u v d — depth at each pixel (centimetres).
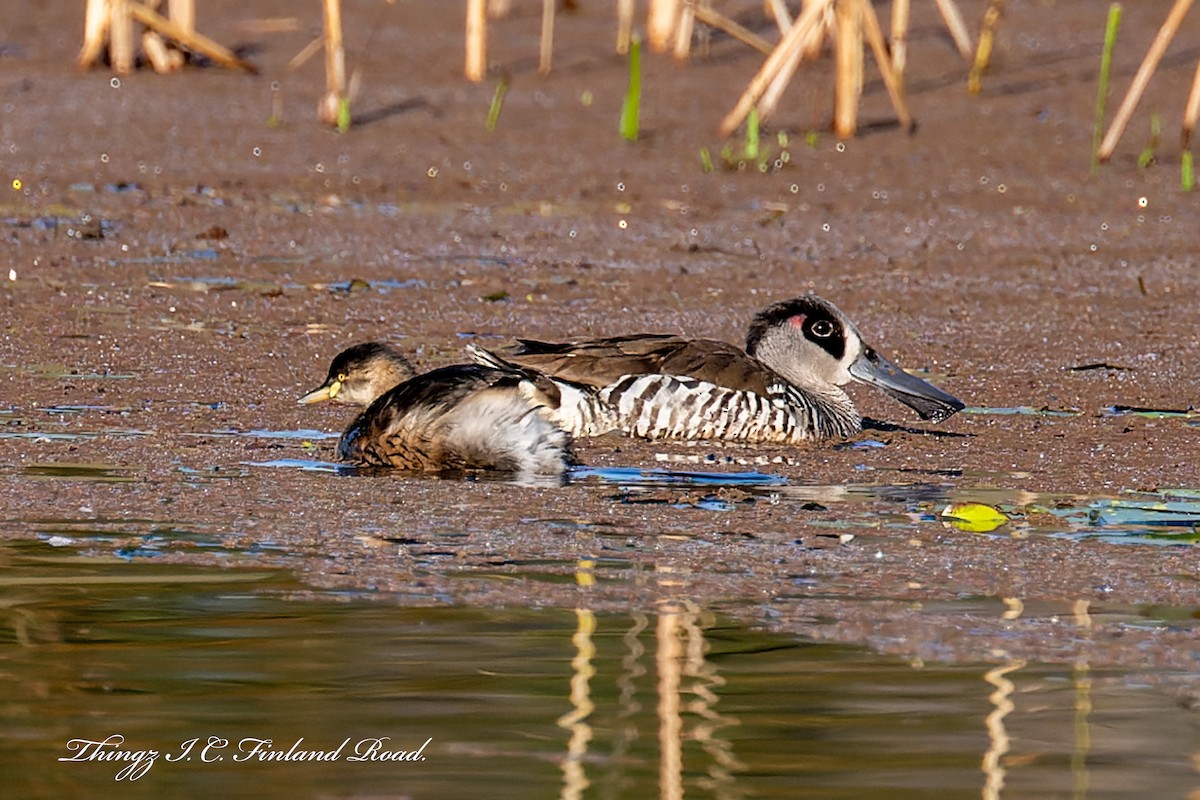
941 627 877
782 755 713
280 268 1989
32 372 1477
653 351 1358
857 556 1001
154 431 1294
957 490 1170
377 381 1341
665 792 675
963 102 2795
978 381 1549
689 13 2972
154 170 2427
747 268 2059
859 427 1400
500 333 1717
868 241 2195
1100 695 786
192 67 2947
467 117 2741
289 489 1135
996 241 2197
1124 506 1127
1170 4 3309
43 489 1120
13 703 763
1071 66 2967
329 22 2645
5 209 2192
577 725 742
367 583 935
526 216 2277
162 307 1773
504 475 1194
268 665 808
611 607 900
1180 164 2548
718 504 1120
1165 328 1792
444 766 702
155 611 884
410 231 2186
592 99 2833
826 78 2938
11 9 3269
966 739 731
